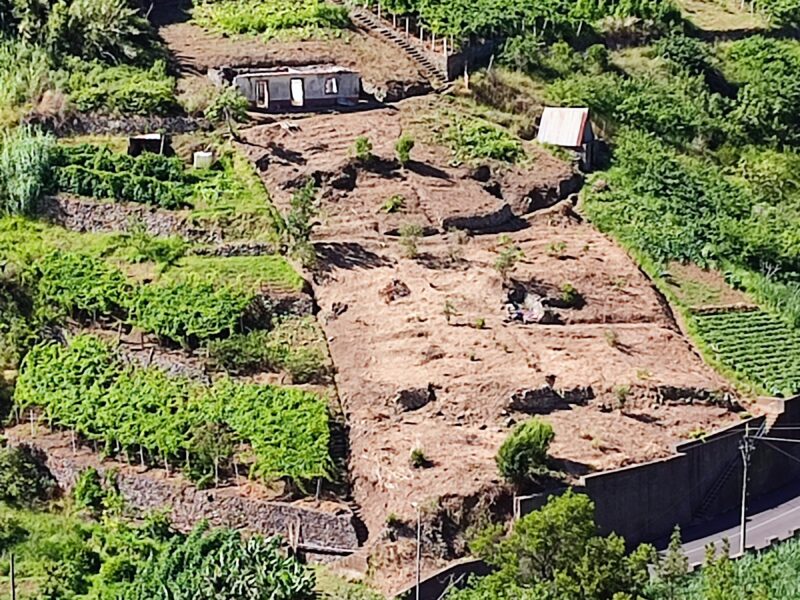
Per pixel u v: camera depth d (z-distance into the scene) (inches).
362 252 2455.7
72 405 2114.9
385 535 1893.5
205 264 2359.7
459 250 2491.4
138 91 2746.1
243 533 1953.7
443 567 1859.0
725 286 2608.3
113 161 2541.8
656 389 2209.6
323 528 1935.3
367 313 2299.5
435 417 2092.8
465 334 2262.6
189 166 2623.0
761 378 2332.7
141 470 2044.8
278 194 2566.4
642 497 2034.9
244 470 2018.9
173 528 1980.8
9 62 2854.3
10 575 1856.5
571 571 1686.8
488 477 1951.3
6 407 2180.1
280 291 2300.7
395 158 2704.2
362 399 2123.5
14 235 2429.9
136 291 2271.2
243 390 2105.1
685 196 2856.8
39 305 2297.0
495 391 2124.8
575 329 2347.4
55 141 2615.7
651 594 1754.4
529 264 2488.9
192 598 1726.1
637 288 2482.8
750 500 2201.0
